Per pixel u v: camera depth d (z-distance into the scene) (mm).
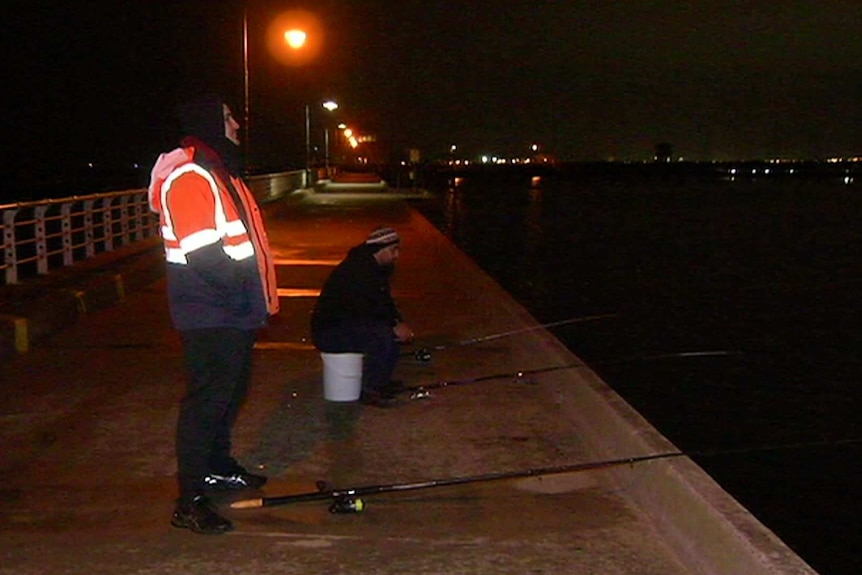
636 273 30844
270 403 7918
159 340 10531
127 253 17125
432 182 111250
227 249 4887
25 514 5383
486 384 8664
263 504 5414
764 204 84188
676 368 15711
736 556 4418
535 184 138625
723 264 34219
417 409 7785
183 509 5121
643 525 5297
